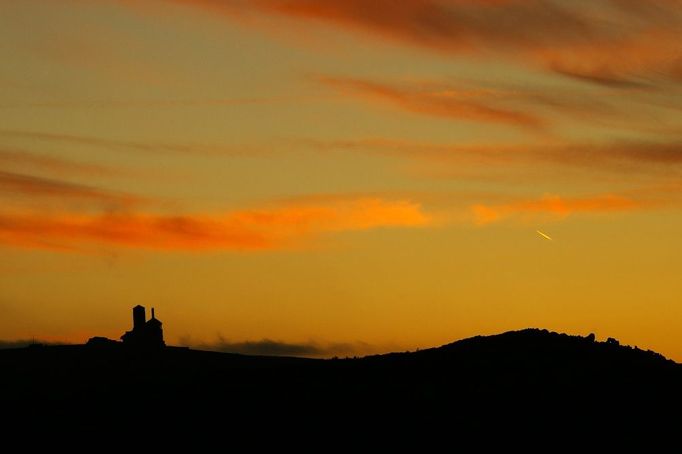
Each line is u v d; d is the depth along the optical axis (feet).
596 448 599.98
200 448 629.92
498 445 605.73
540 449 599.57
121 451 638.53
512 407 643.04
